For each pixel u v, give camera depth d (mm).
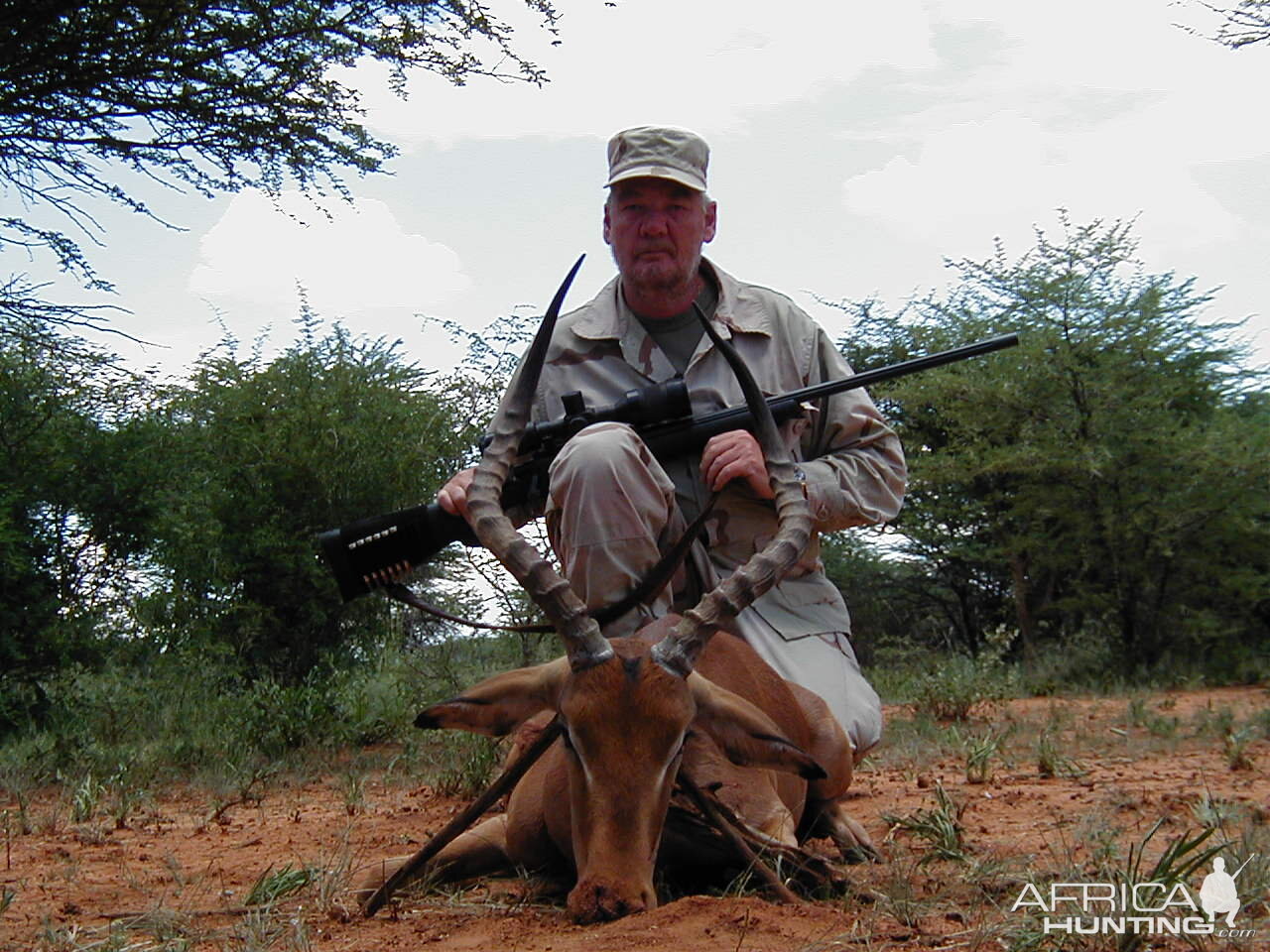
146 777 8102
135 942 3957
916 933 3633
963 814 5973
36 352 11500
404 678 11242
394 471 11945
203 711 10391
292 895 4391
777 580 4184
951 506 19109
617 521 4789
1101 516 17297
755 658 4891
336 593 11852
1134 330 17719
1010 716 11391
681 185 5316
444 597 12859
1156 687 15500
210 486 11758
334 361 12750
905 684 14422
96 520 11555
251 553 11570
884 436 5562
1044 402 17734
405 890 4367
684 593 5375
